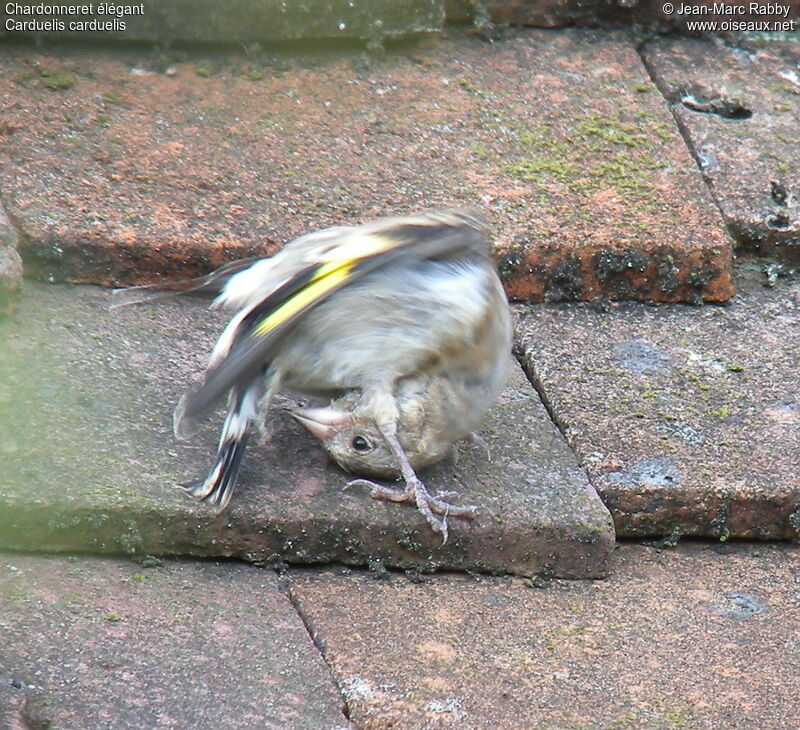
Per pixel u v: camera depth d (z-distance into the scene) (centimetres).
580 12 1251
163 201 1003
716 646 754
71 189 998
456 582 796
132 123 1078
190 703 646
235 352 751
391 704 672
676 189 1083
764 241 1085
